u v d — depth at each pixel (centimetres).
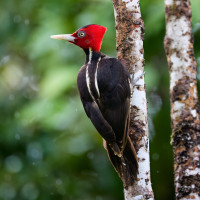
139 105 757
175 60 721
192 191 684
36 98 1327
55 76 1195
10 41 1427
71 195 1320
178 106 709
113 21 1185
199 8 1069
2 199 1328
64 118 1199
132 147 734
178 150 700
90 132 1240
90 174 1342
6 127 1348
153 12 1111
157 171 1309
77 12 1280
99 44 888
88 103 795
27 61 1455
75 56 1216
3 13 1409
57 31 1246
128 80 765
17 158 1360
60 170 1330
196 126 700
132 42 763
